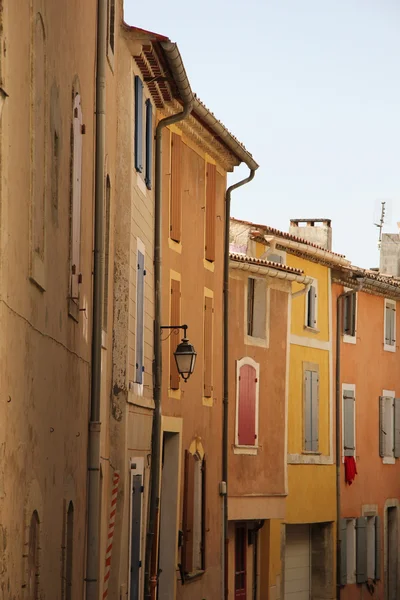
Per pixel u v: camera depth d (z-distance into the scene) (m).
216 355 34.56
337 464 47.81
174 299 30.19
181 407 30.80
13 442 13.11
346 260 47.78
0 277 12.17
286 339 42.53
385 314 53.38
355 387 50.19
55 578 16.38
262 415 40.84
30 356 14.17
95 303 19.69
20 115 13.19
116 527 23.14
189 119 30.52
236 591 39.53
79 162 18.34
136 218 25.22
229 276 38.91
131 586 24.88
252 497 39.91
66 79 17.05
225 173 35.50
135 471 25.08
